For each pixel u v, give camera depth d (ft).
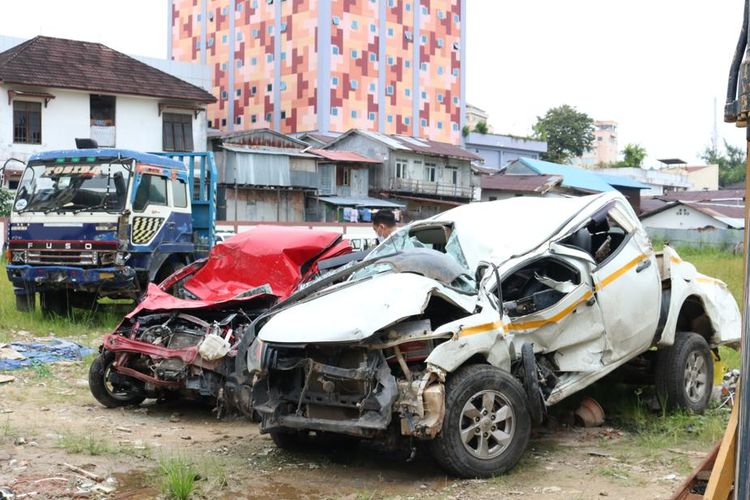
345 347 19.04
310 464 20.61
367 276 21.40
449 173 176.76
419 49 212.43
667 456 21.07
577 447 22.07
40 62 122.52
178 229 46.39
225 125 210.79
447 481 18.93
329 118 193.98
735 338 27.71
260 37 203.21
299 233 29.04
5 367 32.40
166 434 23.79
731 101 11.21
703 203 180.65
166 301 27.12
